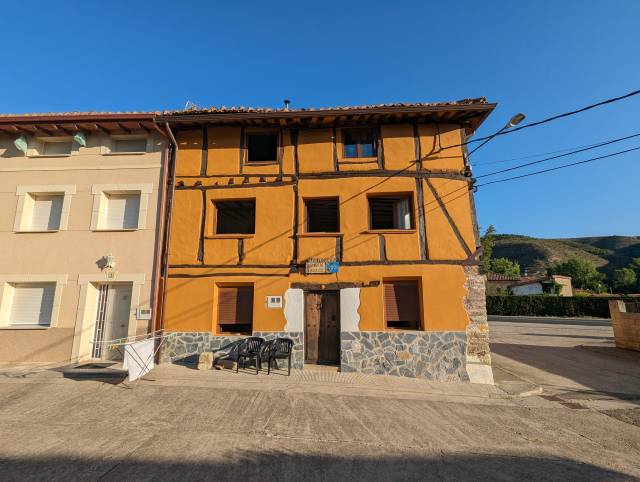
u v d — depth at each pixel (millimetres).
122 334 9078
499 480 3787
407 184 9266
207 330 8734
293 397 6379
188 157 9820
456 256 8852
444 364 8242
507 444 4770
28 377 7344
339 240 9086
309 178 9469
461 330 8430
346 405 6082
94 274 9148
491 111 9117
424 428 5219
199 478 3594
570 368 9844
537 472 4008
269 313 8781
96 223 9438
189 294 8953
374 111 9023
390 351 8359
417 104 9023
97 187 9648
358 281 8805
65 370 7883
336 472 3830
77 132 9805
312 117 9312
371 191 9281
